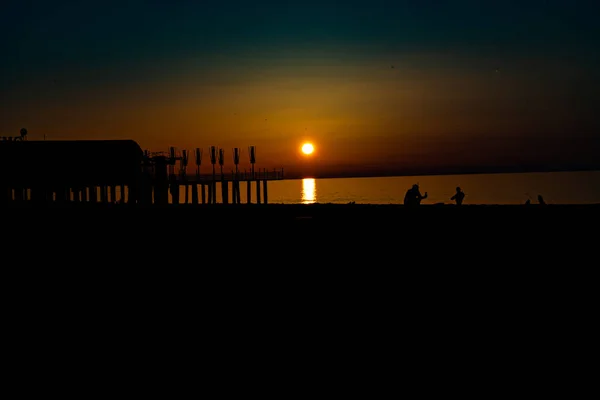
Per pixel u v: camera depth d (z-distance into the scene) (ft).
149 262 74.43
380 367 37.17
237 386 35.22
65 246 89.45
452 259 68.64
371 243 81.76
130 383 36.04
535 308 48.19
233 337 43.50
